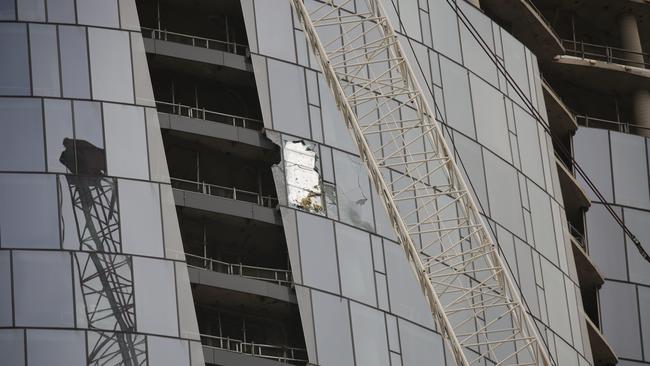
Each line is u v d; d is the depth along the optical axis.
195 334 180.12
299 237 190.38
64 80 189.50
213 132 191.88
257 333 188.25
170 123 190.62
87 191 184.62
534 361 189.38
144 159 187.38
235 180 195.12
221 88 199.38
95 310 179.25
